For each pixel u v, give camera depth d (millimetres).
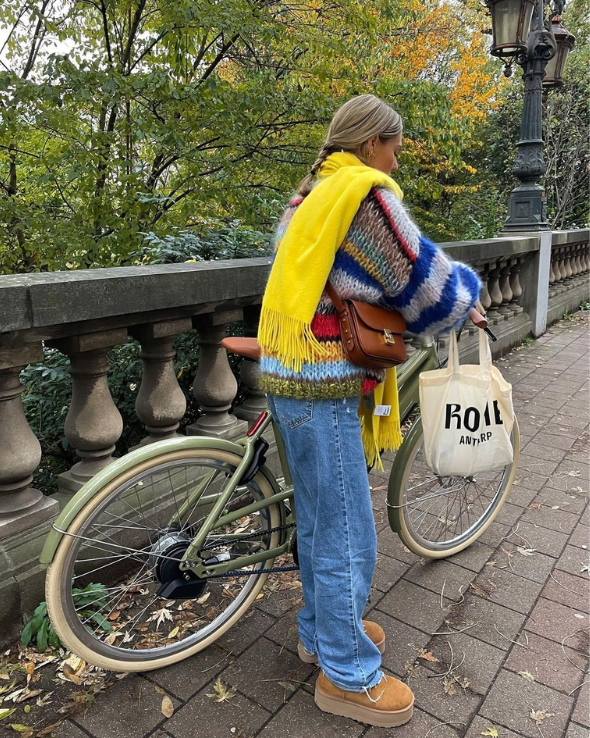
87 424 2330
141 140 4973
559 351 6297
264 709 1786
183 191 5707
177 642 1979
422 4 12266
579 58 15711
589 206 16406
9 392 1994
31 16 5363
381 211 1383
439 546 2500
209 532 1874
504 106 16766
